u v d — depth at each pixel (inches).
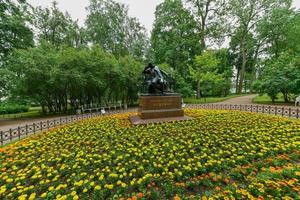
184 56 1002.7
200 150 203.6
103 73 663.1
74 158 189.9
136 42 1174.3
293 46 999.6
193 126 300.5
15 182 148.3
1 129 386.9
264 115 378.6
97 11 1011.9
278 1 1024.2
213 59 886.4
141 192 128.7
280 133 246.8
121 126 318.0
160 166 162.6
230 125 299.3
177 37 1008.2
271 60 1171.3
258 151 193.5
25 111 824.9
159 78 382.6
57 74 536.7
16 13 645.9
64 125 346.0
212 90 1242.6
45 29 944.3
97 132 284.5
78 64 605.0
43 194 126.0
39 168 168.1
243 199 112.2
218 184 136.3
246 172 146.8
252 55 1530.5
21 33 647.1
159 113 363.6
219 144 218.1
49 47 681.6
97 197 125.2
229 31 1088.2
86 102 727.1
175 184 136.6
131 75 770.8
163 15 1033.5
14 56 572.1
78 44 1044.5
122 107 795.4
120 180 145.8
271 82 701.9
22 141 251.8
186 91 949.2
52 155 197.3
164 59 1056.8
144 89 404.5
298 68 663.8
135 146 219.9
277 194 112.3
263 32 1123.3
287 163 161.0
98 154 194.5
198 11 1034.1
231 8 1011.9
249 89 1659.7
